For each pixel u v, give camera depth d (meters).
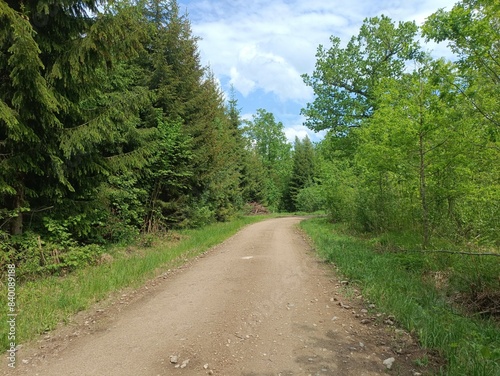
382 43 22.16
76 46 7.07
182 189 17.64
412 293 6.18
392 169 10.84
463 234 9.08
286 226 23.78
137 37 7.77
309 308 5.63
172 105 15.69
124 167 9.41
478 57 5.54
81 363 3.82
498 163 8.30
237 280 7.50
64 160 7.93
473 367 3.45
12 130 6.41
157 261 9.20
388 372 3.54
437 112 8.32
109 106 8.55
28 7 6.80
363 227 15.07
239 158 32.97
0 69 6.43
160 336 4.54
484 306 5.78
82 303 5.75
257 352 4.04
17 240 7.16
